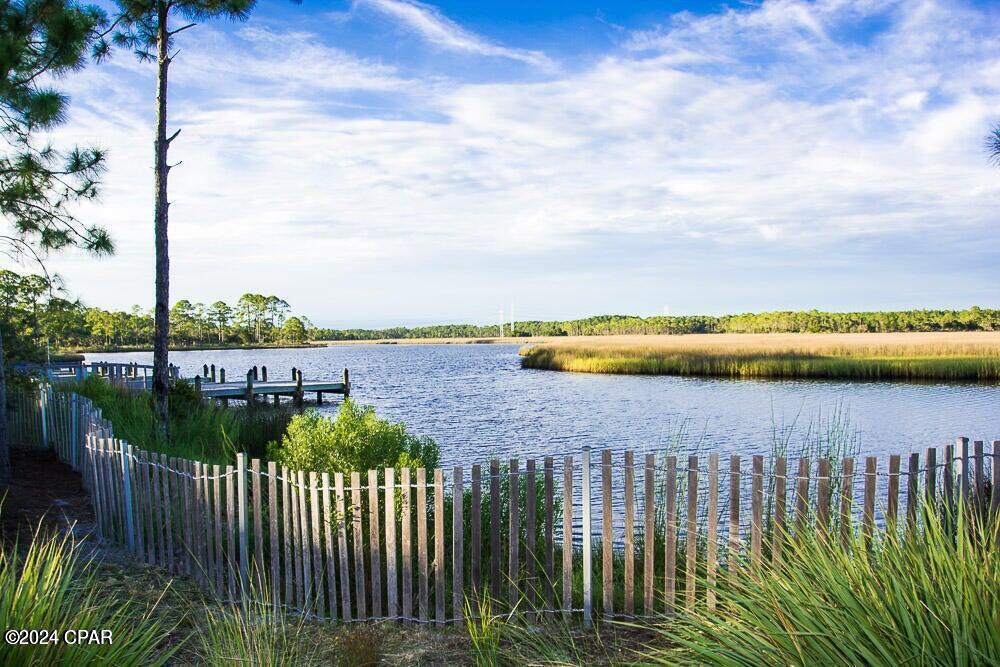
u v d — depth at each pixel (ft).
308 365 245.04
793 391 109.40
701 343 225.35
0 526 23.25
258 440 44.86
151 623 16.02
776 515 15.07
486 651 14.35
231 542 18.28
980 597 8.40
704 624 10.44
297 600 17.67
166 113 39.99
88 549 22.20
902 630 8.49
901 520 14.47
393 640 15.67
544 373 166.20
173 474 20.34
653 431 69.10
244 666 12.76
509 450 59.47
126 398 47.91
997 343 170.40
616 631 15.64
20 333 47.14
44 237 33.78
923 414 79.10
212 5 39.01
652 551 16.02
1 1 29.14
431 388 128.57
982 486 15.96
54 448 40.06
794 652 8.80
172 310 481.05
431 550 19.53
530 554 17.22
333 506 17.75
